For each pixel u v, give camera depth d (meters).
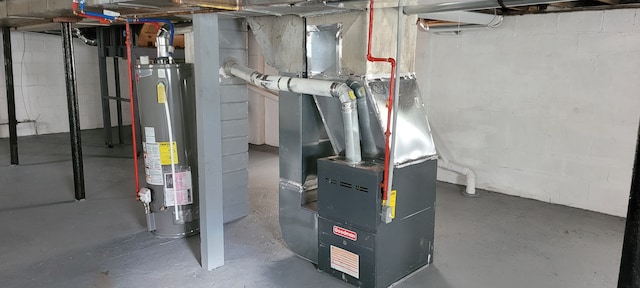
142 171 4.97
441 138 4.62
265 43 2.78
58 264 2.68
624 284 1.36
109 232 3.20
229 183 3.39
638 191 1.30
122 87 8.07
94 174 4.81
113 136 7.12
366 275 2.38
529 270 2.66
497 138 4.22
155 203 3.08
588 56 3.57
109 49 5.80
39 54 7.08
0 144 6.42
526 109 3.98
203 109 2.43
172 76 2.89
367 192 2.28
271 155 6.05
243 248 2.95
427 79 4.62
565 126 3.78
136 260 2.76
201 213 2.57
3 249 2.89
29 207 3.73
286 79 2.51
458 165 4.34
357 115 2.32
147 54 5.44
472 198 4.10
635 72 3.37
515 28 3.93
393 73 2.14
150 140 2.98
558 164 3.87
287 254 2.87
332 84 2.26
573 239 3.13
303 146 2.67
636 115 3.41
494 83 4.15
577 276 2.59
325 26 2.40
